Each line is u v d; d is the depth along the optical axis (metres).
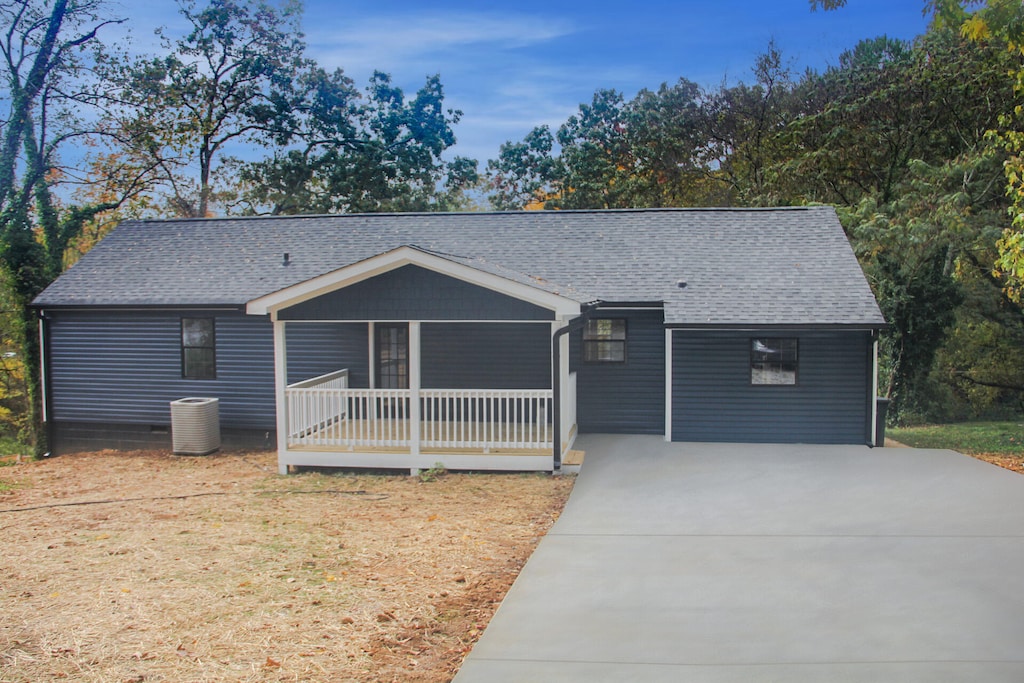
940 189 22.64
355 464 12.95
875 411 14.14
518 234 17.33
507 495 11.22
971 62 24.53
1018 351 21.92
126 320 16.19
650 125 34.44
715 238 16.64
